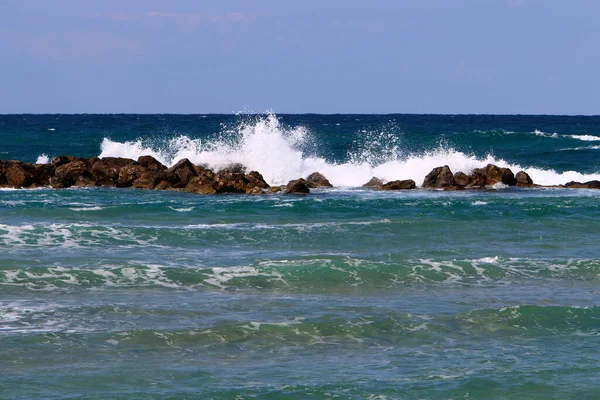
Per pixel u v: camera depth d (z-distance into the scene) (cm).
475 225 4503
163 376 2108
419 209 4988
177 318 2598
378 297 2955
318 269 3269
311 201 5212
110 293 2878
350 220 4575
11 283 2944
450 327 2595
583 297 3016
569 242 4084
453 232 4297
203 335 2441
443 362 2261
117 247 3659
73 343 2330
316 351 2341
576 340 2491
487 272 3350
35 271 3083
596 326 2633
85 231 3900
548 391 2056
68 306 2691
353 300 2902
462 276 3288
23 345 2295
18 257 3359
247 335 2459
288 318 2631
